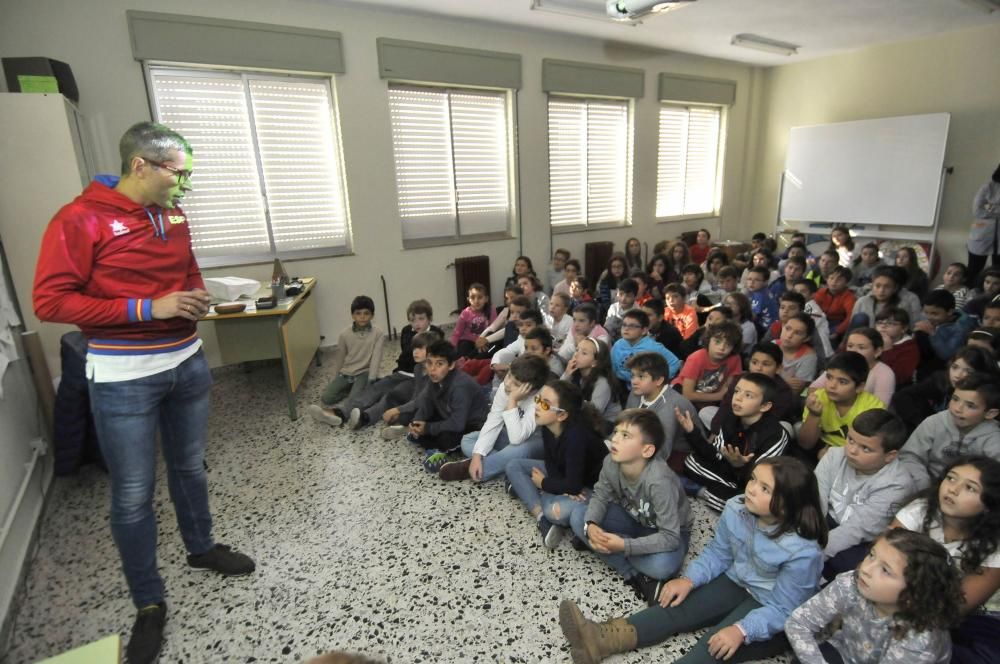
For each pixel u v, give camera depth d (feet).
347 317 14.21
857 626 3.69
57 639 4.77
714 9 13.82
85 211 3.81
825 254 13.99
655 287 15.01
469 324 12.74
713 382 8.18
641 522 5.26
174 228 4.34
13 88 8.26
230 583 5.42
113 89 10.64
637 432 4.83
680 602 4.55
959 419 5.51
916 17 14.80
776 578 4.26
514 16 13.76
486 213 16.40
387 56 13.12
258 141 12.45
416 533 6.19
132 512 4.33
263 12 11.63
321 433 8.97
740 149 21.74
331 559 5.76
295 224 13.34
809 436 6.63
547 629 4.77
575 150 17.74
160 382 4.28
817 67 19.71
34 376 7.66
